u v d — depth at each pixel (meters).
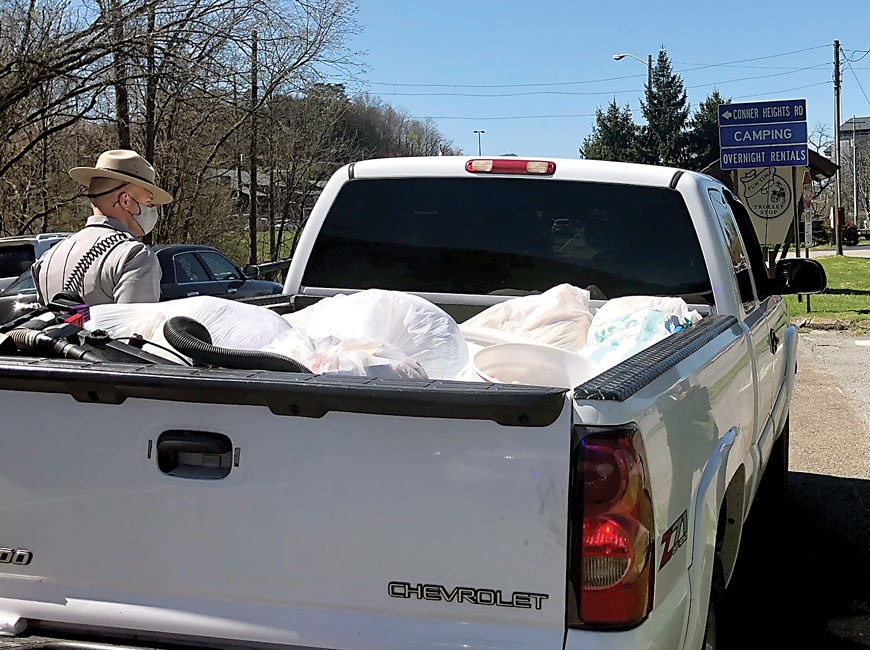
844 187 84.12
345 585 2.10
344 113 41.09
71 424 2.24
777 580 4.81
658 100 69.50
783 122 16.17
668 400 2.33
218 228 28.83
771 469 5.68
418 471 2.04
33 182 22.08
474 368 2.70
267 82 26.02
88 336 2.49
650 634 2.12
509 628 2.05
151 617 2.22
